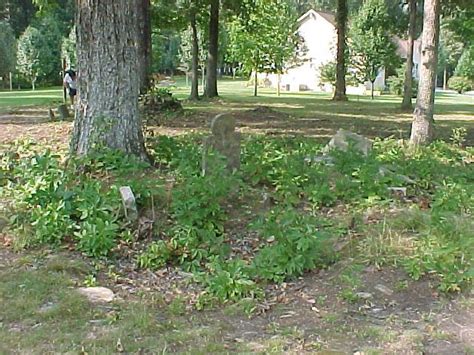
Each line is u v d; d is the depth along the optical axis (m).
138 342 3.63
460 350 3.62
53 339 3.64
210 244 5.32
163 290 4.56
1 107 20.75
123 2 7.79
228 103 24.80
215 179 5.93
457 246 4.90
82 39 7.83
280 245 4.91
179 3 25.33
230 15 28.19
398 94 42.62
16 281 4.52
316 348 3.60
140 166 7.54
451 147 11.36
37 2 19.39
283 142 11.28
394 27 31.30
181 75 57.50
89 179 6.54
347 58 38.53
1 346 3.54
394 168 8.36
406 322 4.02
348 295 4.40
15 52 45.28
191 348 3.58
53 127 13.80
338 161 8.00
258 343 3.67
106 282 4.66
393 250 5.18
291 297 4.44
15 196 6.12
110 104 7.83
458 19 22.84
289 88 50.12
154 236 5.56
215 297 4.33
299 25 48.31
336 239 5.42
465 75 46.88
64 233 5.37
